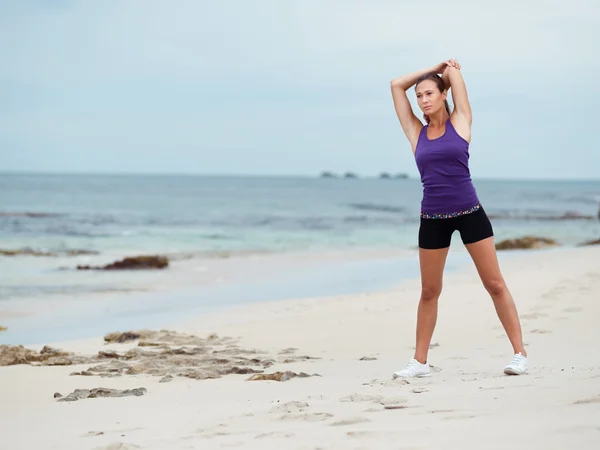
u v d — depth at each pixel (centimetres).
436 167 574
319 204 6519
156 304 1373
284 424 422
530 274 1404
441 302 1155
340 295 1426
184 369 724
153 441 404
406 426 395
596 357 660
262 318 1153
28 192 8094
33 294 1518
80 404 548
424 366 597
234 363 761
